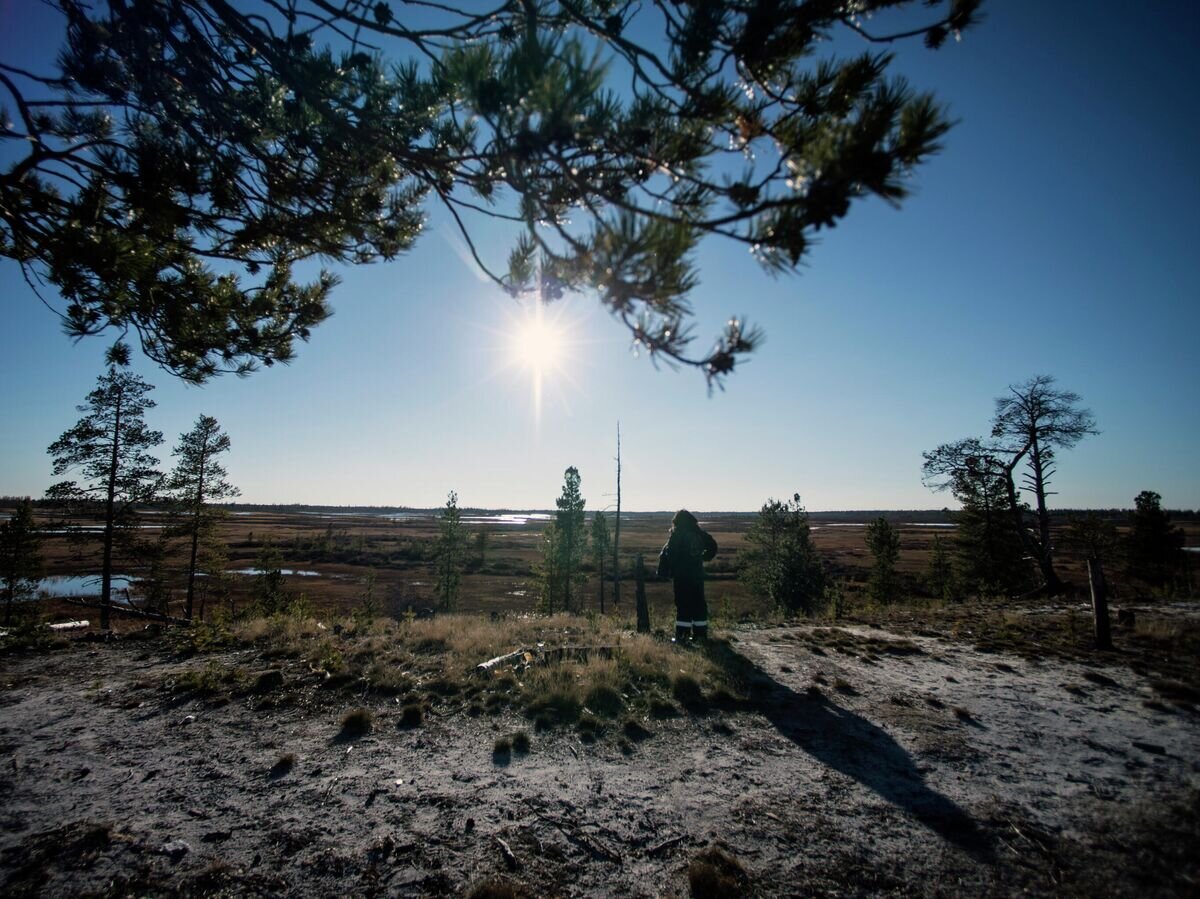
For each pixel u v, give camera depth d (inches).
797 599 934.4
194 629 334.6
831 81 108.4
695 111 102.6
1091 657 301.0
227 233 158.4
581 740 195.5
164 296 180.1
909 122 77.7
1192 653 304.5
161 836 134.8
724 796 157.6
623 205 87.7
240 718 211.5
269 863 126.0
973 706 228.2
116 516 861.8
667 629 394.0
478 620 436.8
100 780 161.8
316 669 266.4
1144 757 179.6
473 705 224.2
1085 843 133.1
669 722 212.2
